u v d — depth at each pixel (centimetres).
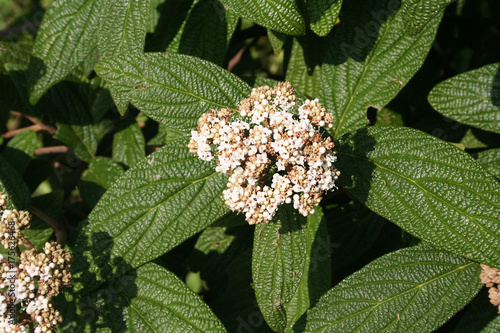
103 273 65
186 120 66
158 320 65
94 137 77
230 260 75
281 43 69
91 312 66
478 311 66
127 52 67
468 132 72
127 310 65
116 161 76
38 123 78
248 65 85
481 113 67
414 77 74
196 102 66
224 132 62
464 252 63
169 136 73
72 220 79
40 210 73
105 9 68
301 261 63
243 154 61
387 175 65
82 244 65
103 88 77
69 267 63
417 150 64
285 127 62
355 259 71
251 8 65
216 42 71
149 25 77
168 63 66
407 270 65
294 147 61
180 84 66
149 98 66
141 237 65
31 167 78
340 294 65
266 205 61
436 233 63
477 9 82
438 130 73
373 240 70
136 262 65
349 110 68
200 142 62
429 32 67
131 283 66
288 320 67
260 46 92
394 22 68
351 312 64
